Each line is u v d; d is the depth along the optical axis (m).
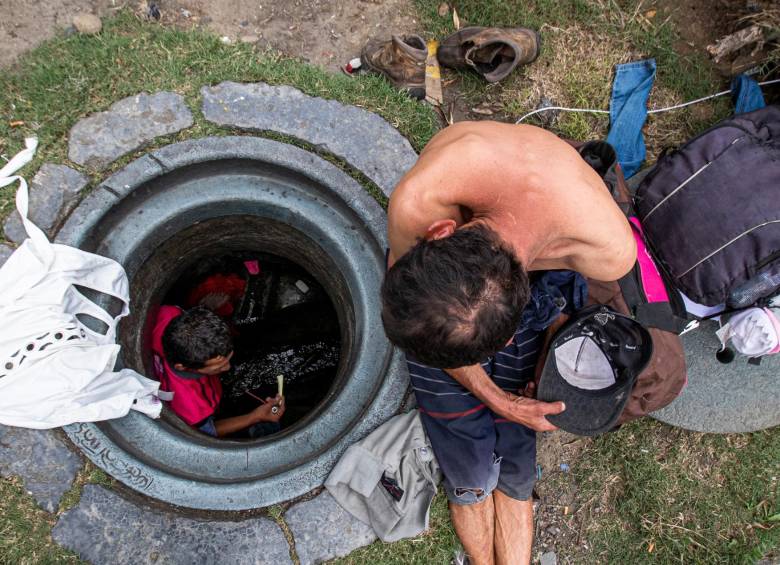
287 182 2.46
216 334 2.62
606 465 2.69
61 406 2.05
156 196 2.37
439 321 1.20
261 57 2.49
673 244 2.25
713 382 2.68
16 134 2.26
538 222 1.45
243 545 2.17
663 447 2.71
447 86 2.77
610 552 2.64
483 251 1.23
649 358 1.95
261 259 3.23
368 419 2.28
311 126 2.38
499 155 1.45
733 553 2.65
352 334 2.62
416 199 1.48
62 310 2.11
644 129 2.88
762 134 2.28
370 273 2.45
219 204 2.45
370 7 2.74
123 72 2.34
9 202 2.19
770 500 2.70
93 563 2.09
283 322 3.42
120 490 2.14
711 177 2.22
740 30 2.79
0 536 2.06
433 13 2.77
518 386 2.32
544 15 2.82
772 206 2.14
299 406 3.31
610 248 1.56
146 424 2.29
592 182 1.53
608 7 2.84
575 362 2.08
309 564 2.19
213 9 2.60
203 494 2.17
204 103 2.34
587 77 2.83
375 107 2.49
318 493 2.23
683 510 2.67
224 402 3.33
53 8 2.45
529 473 2.35
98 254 2.29
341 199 2.37
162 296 2.81
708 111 2.90
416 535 2.32
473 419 2.24
